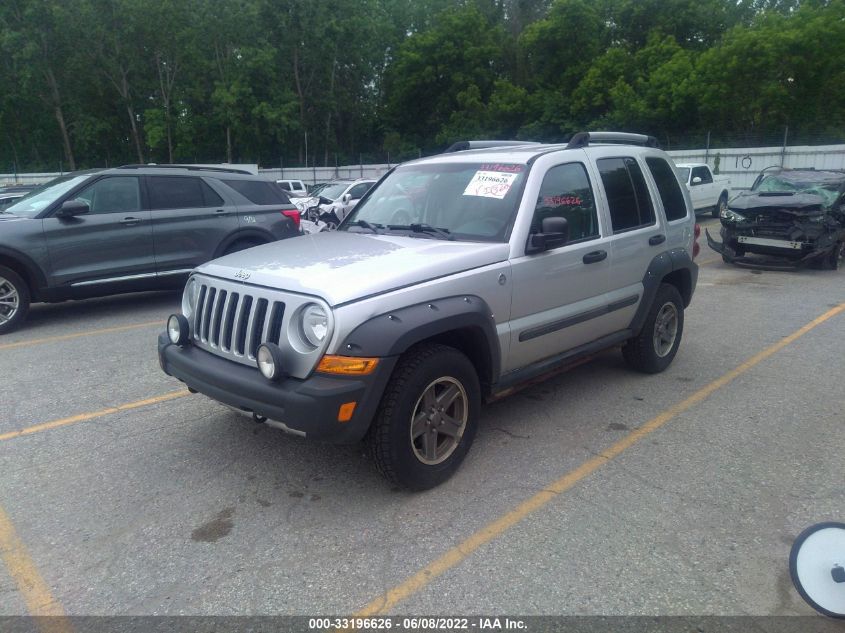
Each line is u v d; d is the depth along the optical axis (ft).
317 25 148.05
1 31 132.87
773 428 16.58
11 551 11.56
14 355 23.09
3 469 14.52
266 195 33.40
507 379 15.03
